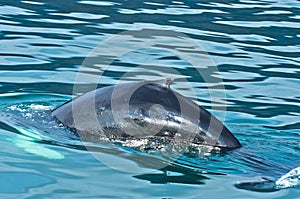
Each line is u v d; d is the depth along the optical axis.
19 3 49.56
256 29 46.00
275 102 32.78
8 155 24.23
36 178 22.48
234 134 27.33
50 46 39.75
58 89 32.88
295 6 53.47
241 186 22.19
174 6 50.81
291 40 43.97
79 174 22.86
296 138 27.28
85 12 47.81
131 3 51.00
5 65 36.03
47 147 25.00
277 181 22.56
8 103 30.06
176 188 22.00
